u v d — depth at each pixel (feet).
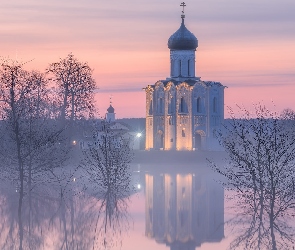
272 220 344.69
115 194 472.44
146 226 349.82
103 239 316.60
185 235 326.03
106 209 403.95
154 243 309.22
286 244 302.66
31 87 574.56
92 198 449.89
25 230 336.08
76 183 526.57
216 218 371.15
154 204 428.56
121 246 302.66
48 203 422.82
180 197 465.88
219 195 473.26
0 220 363.56
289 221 351.46
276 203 389.80
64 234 328.90
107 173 485.56
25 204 416.26
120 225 352.90
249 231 331.57
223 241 312.71
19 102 517.55
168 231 337.11
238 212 389.60
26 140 449.48
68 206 412.77
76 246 301.63
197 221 364.58
